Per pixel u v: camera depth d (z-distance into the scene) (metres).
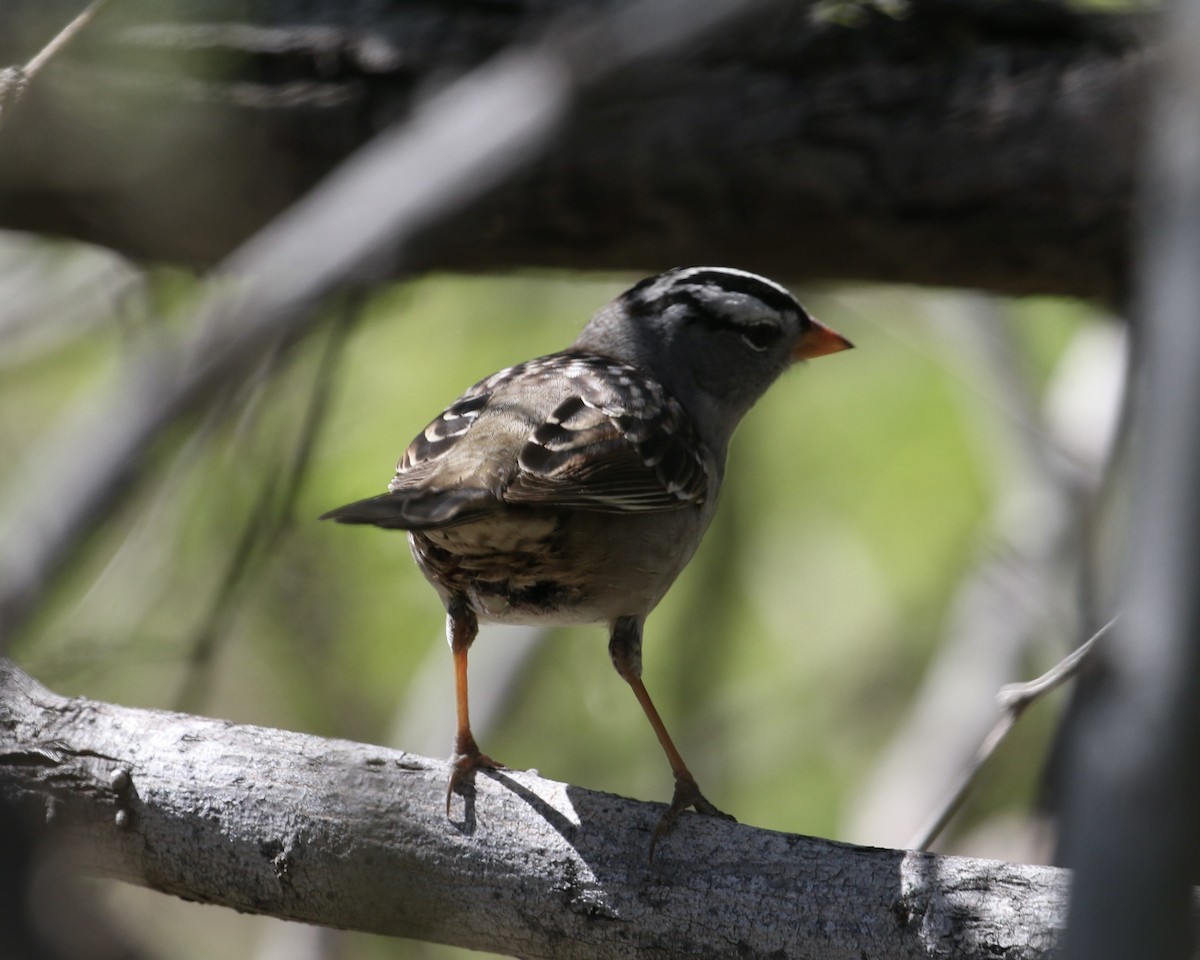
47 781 6.62
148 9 9.52
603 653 13.86
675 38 5.49
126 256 10.33
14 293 12.04
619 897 6.32
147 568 10.94
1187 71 4.07
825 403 14.93
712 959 6.19
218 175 9.77
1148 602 3.89
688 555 8.90
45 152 9.49
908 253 10.27
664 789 13.39
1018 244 10.05
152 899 12.50
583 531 7.84
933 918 5.96
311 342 11.41
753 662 14.87
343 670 12.33
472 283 14.07
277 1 9.79
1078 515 11.73
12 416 13.09
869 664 14.63
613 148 9.60
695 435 8.99
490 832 6.48
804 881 6.16
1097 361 12.84
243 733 6.74
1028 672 13.23
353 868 6.46
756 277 10.20
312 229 4.96
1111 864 3.78
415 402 13.12
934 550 14.17
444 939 6.55
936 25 9.83
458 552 7.79
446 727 12.48
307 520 11.79
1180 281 3.95
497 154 5.29
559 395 8.43
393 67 9.62
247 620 12.16
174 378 4.53
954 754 12.53
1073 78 9.64
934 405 14.58
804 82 9.72
